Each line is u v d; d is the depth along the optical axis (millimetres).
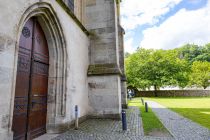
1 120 3184
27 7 4148
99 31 9320
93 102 8414
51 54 5953
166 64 33031
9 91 3424
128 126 6387
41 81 5395
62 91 5820
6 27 3410
